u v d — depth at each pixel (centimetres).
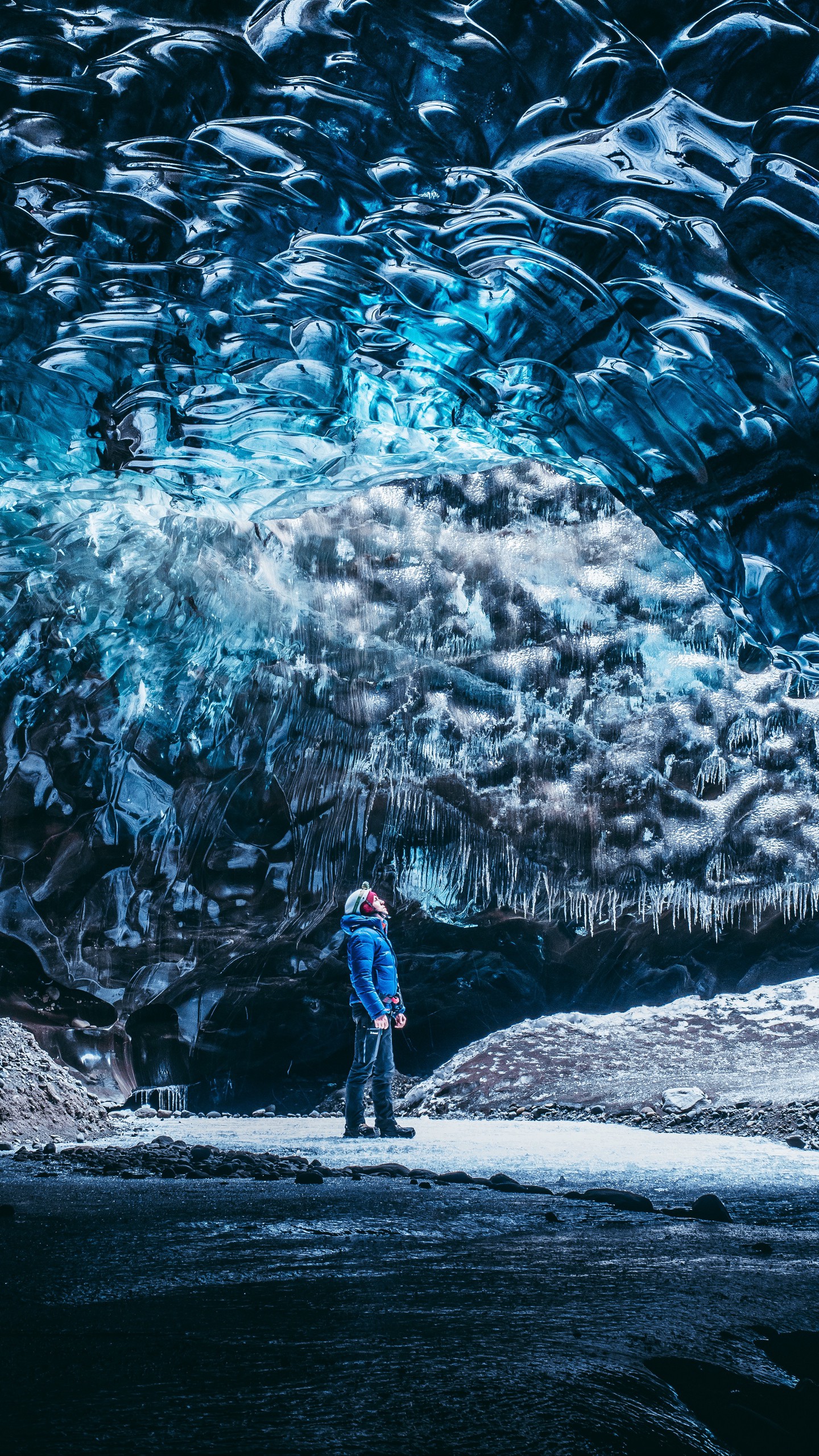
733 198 364
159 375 606
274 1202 416
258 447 771
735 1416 168
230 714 1315
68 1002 1344
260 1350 191
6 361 587
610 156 358
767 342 420
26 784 1288
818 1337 209
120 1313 220
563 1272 274
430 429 643
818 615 534
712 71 326
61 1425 149
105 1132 817
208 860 1337
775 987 1209
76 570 1222
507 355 479
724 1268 283
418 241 420
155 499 1044
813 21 306
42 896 1303
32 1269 269
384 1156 636
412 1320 216
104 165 399
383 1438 146
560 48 326
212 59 349
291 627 1304
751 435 471
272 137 376
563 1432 151
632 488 540
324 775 1339
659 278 402
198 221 433
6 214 434
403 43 333
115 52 353
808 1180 512
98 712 1297
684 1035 1129
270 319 525
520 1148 689
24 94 366
